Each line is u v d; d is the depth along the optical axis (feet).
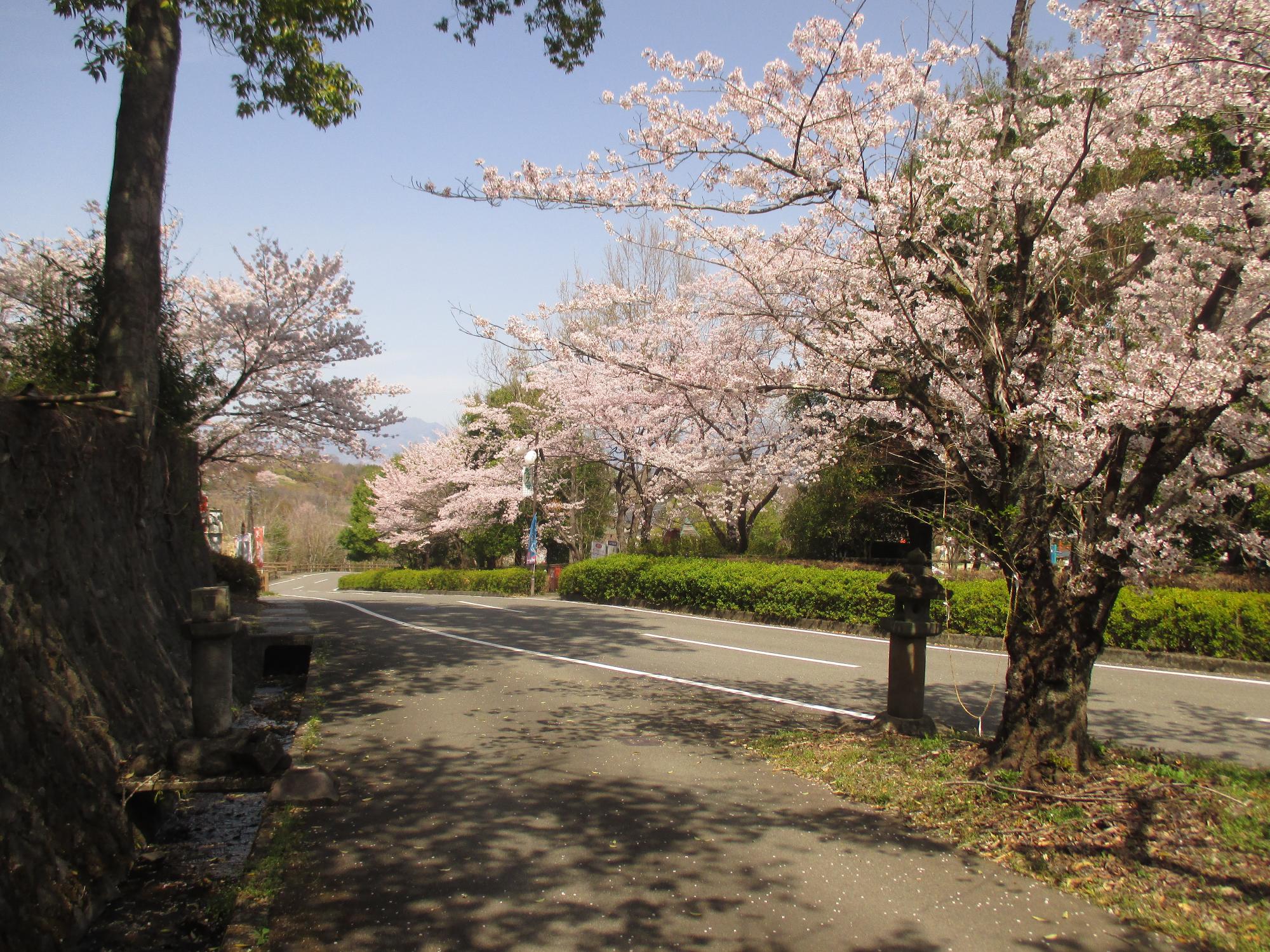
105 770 15.83
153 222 27.71
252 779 17.19
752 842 16.44
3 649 13.61
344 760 21.98
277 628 42.80
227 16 31.32
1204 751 24.00
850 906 13.75
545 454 85.76
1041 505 18.42
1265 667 37.99
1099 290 22.50
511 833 16.89
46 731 14.29
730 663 38.99
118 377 26.07
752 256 27.17
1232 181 19.72
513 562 141.38
